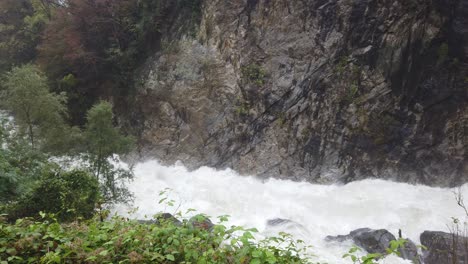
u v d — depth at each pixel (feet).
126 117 69.21
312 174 51.19
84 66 73.20
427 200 43.29
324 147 51.67
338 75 52.21
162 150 62.85
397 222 38.45
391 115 50.06
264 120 55.67
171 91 64.23
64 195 29.01
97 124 42.19
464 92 48.08
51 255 13.07
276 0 57.06
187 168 59.00
